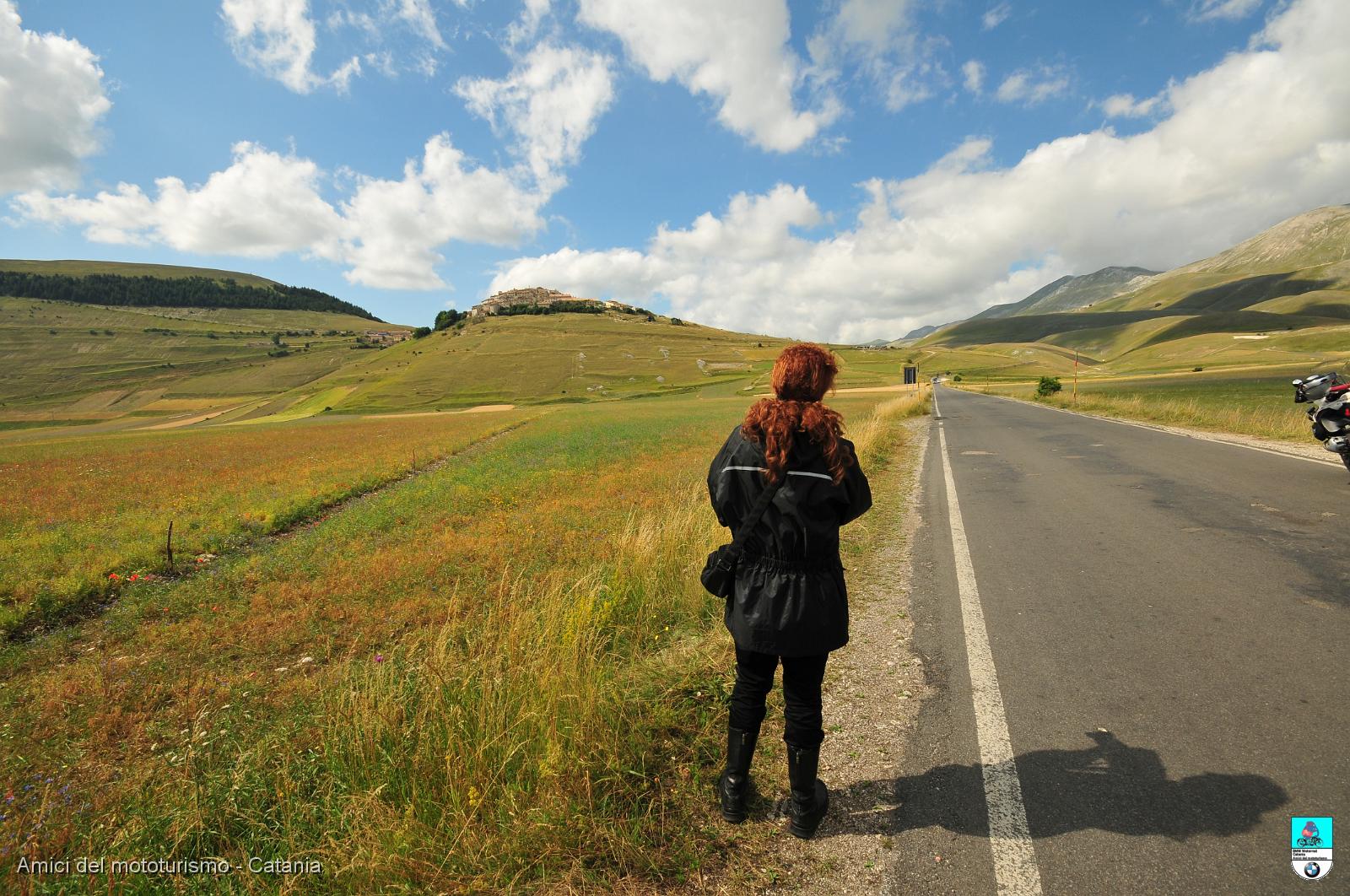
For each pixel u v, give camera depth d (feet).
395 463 67.36
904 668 12.66
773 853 7.78
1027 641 13.52
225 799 9.02
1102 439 50.52
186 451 97.30
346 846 7.61
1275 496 25.53
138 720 13.70
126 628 20.35
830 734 10.51
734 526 8.32
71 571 25.91
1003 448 49.32
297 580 24.18
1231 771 8.71
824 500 7.62
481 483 47.93
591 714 9.50
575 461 59.21
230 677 15.72
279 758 10.19
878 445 49.73
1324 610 13.93
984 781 8.90
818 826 8.20
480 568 23.75
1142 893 6.79
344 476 57.52
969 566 19.36
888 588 17.85
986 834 7.85
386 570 24.13
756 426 7.88
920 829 8.03
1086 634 13.62
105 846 8.38
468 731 9.37
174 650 18.10
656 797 8.73
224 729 12.20
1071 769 9.04
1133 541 20.84
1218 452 38.60
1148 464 36.24
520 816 8.09
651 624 15.25
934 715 10.78
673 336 640.58
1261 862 7.06
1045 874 7.13
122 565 27.73
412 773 8.83
